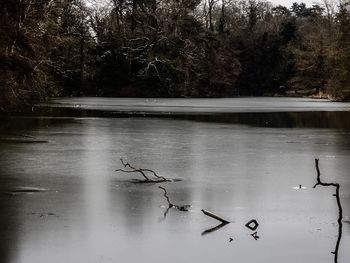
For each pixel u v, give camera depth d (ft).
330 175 49.73
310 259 26.17
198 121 114.52
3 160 56.75
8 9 100.17
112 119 117.50
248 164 56.03
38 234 29.66
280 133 90.58
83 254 26.61
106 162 56.34
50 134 84.94
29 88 121.19
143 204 36.86
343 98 229.04
